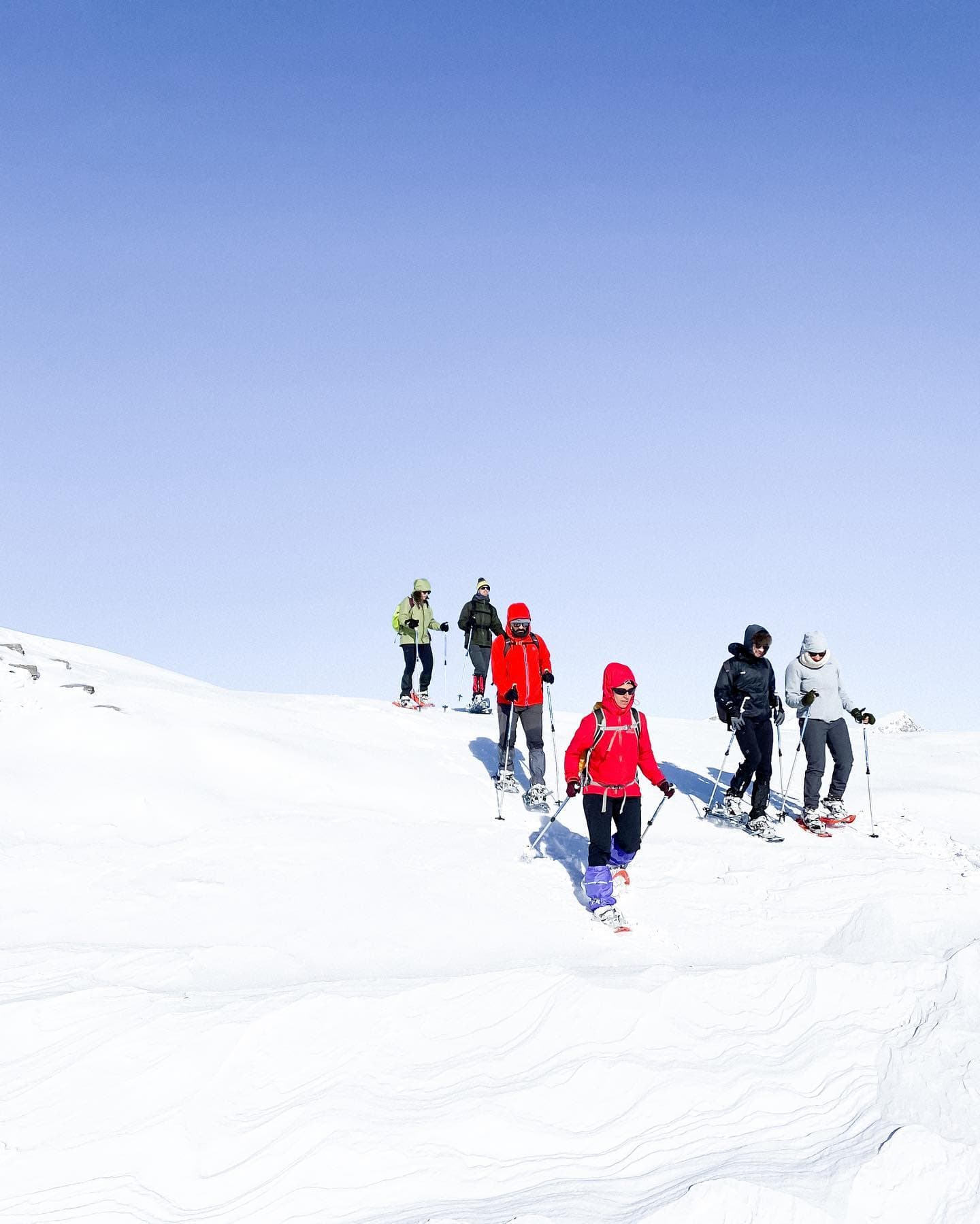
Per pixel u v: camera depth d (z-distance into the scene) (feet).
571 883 25.73
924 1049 16.01
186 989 19.52
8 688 35.47
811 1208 12.62
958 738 48.42
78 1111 15.75
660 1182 13.66
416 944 21.76
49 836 27.02
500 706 33.27
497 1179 14.01
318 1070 16.56
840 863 27.22
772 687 31.12
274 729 36.68
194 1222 13.51
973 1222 12.57
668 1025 17.46
